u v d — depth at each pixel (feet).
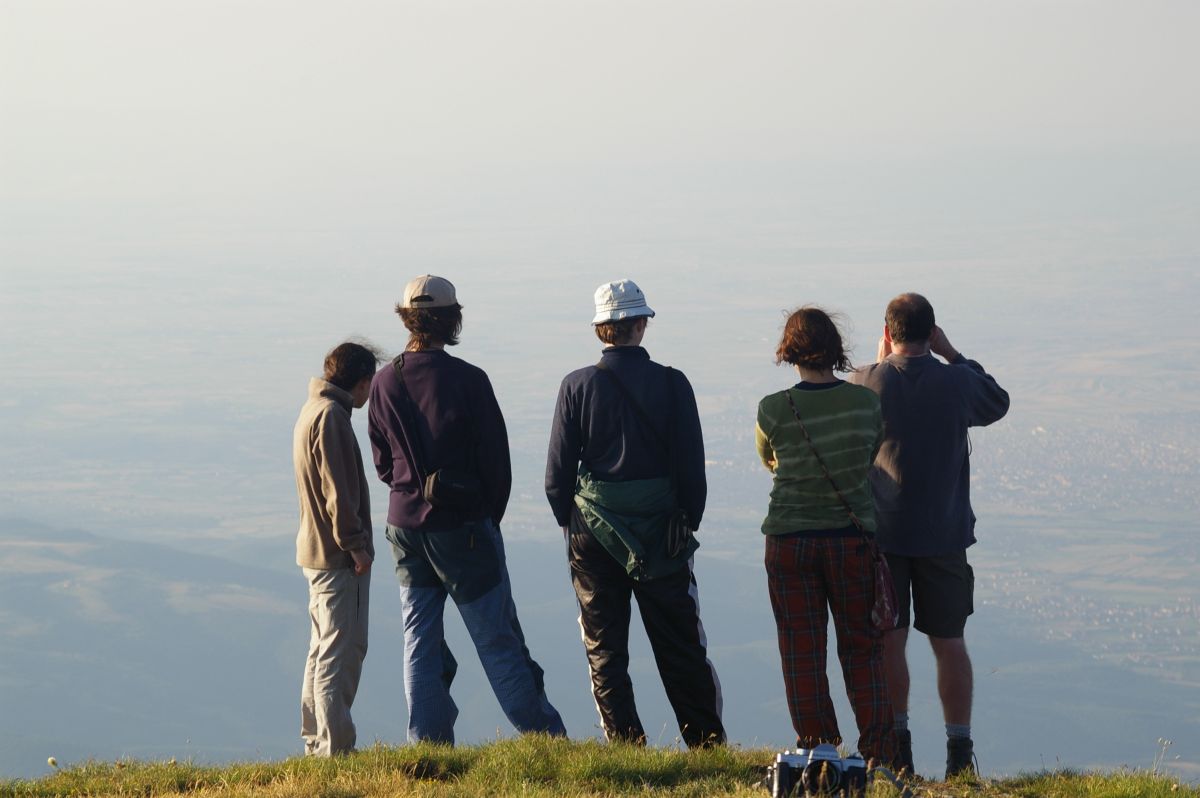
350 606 53.72
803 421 44.21
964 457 50.16
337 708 52.90
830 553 43.78
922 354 49.98
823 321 44.80
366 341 54.80
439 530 52.24
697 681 52.54
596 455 51.34
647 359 51.62
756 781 45.27
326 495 52.60
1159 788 45.24
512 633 54.03
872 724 43.88
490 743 51.72
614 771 45.83
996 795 45.93
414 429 52.16
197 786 47.32
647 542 50.98
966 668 50.52
